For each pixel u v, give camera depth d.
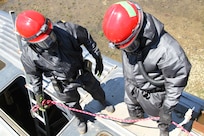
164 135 3.18
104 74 4.00
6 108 4.62
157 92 2.80
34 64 2.79
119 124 3.43
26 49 2.74
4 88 3.97
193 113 3.44
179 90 2.48
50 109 4.18
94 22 7.01
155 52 2.34
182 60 2.32
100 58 3.18
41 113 4.04
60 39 2.72
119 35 2.25
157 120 3.15
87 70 3.13
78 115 3.37
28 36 2.50
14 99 4.64
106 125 3.44
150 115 3.14
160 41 2.33
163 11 6.95
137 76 2.65
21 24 2.50
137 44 2.31
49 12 7.45
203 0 7.05
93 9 7.32
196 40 6.27
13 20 3.24
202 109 3.47
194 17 6.73
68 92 3.13
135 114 3.37
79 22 7.07
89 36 2.99
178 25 6.61
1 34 4.70
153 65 2.41
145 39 2.30
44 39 2.50
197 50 6.09
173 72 2.37
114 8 2.28
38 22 2.50
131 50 2.36
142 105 3.04
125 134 3.34
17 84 4.51
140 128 3.38
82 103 3.73
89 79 3.21
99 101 3.54
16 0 7.91
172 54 2.31
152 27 2.26
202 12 6.81
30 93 3.80
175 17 6.79
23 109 4.75
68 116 4.07
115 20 2.24
